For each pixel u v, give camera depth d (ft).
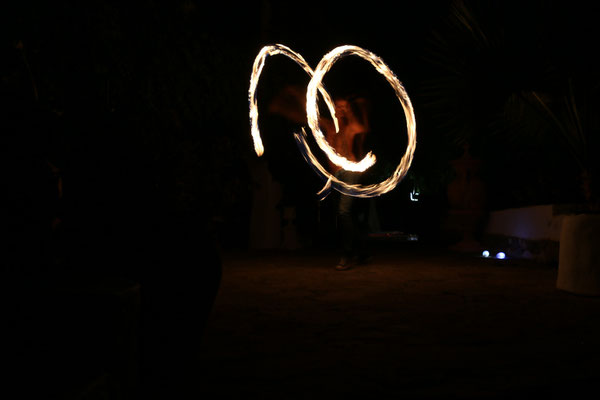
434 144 49.75
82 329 4.91
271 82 32.45
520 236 31.73
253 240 35.70
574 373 9.19
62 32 10.61
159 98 13.58
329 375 9.15
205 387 8.54
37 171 6.02
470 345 11.10
